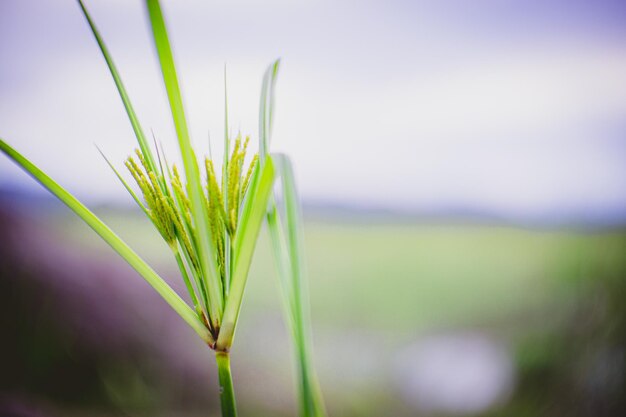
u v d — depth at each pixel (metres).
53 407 0.93
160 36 0.23
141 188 0.25
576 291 1.07
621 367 0.93
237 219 0.25
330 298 1.42
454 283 1.39
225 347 0.25
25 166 0.25
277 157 0.24
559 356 1.03
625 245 1.05
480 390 1.05
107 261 1.19
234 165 0.25
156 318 1.14
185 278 0.26
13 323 0.99
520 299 1.22
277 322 1.33
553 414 0.92
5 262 1.05
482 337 1.20
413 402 1.07
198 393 1.06
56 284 1.06
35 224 1.17
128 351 1.06
